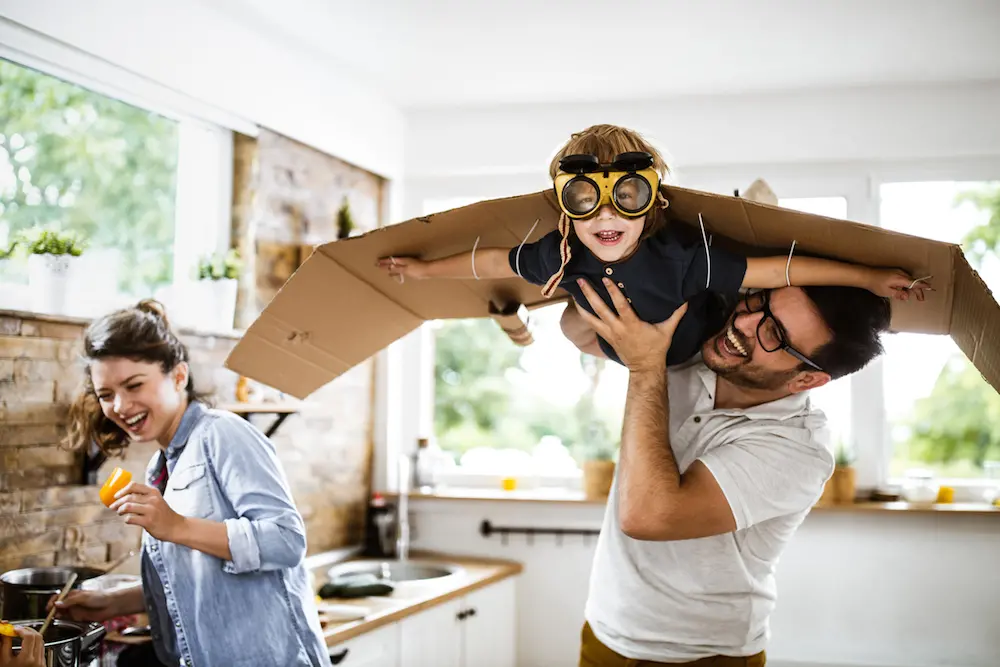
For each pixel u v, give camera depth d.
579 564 3.59
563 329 1.95
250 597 1.78
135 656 2.02
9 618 1.91
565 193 1.41
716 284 1.53
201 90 2.75
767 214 1.41
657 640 1.67
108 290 2.63
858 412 3.54
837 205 3.58
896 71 3.34
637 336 1.59
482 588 3.23
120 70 2.49
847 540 3.39
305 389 1.98
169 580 1.81
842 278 1.48
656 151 1.53
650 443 1.57
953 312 1.49
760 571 1.73
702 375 1.75
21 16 2.16
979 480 3.56
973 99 3.44
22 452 2.18
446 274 1.66
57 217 2.56
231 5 2.78
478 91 3.61
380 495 3.65
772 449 1.62
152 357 1.84
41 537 2.22
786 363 1.59
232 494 1.80
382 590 2.84
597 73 3.38
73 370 2.31
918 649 3.34
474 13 2.84
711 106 3.62
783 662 3.41
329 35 3.03
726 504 1.56
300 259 3.28
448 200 3.90
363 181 3.71
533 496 3.63
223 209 3.00
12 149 2.42
